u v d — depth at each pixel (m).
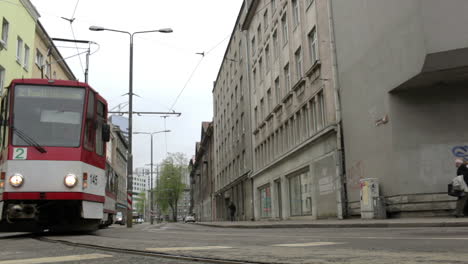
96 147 12.12
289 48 26.62
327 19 21.11
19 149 10.83
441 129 15.30
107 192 18.17
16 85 11.38
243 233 11.77
